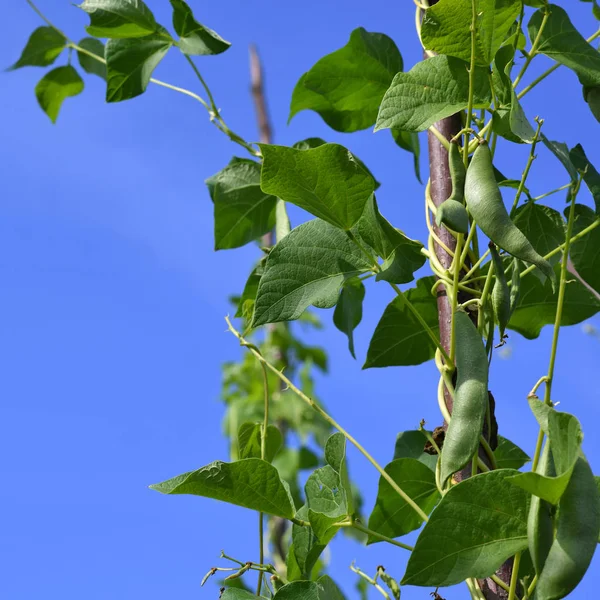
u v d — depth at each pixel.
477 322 2.20
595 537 1.46
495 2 1.95
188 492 2.12
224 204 3.23
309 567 2.20
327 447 2.28
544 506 1.57
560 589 1.44
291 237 2.20
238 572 2.30
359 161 3.11
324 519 2.14
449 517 1.70
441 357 2.18
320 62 2.93
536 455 1.75
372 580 2.47
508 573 2.03
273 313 2.13
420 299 2.71
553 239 2.47
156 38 3.05
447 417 2.13
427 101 2.01
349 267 2.19
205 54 2.97
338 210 2.07
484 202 1.78
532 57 2.11
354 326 2.97
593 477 1.51
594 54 2.13
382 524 2.60
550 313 2.71
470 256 2.29
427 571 1.68
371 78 2.98
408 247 2.25
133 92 3.07
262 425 2.70
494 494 1.71
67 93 4.01
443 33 1.99
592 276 2.49
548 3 2.12
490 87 2.01
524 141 1.89
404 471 2.55
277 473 2.15
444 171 2.41
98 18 2.99
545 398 1.80
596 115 2.17
